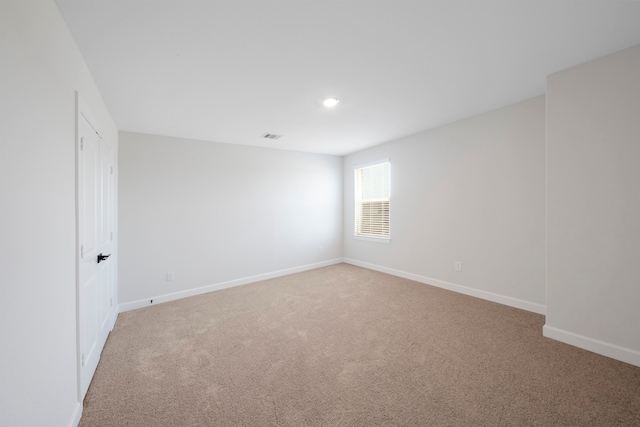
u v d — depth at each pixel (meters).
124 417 1.50
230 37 1.64
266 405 1.58
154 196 3.47
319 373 1.89
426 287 3.80
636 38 1.76
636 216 1.88
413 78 2.24
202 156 3.87
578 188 2.12
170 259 3.57
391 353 2.13
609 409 1.50
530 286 2.87
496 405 1.55
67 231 1.37
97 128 2.06
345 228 5.54
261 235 4.42
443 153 3.64
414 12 1.46
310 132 3.71
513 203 2.96
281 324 2.71
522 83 2.40
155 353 2.18
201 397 1.66
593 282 2.07
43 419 1.09
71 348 1.41
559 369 1.87
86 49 1.69
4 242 0.84
